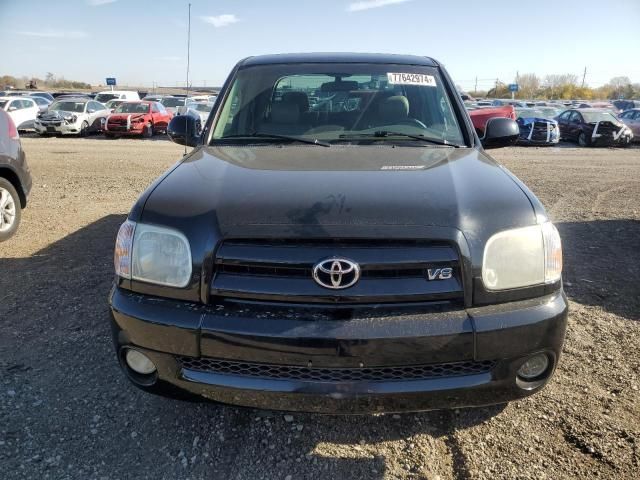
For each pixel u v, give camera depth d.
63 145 17.33
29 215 6.80
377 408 2.12
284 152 2.98
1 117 5.74
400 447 2.50
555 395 2.87
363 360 2.05
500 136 3.63
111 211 7.09
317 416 2.73
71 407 2.77
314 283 2.09
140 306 2.24
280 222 2.13
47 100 30.19
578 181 10.43
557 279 2.31
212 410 2.77
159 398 2.86
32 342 3.43
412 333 2.04
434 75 3.71
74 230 6.11
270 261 2.10
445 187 2.37
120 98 32.50
